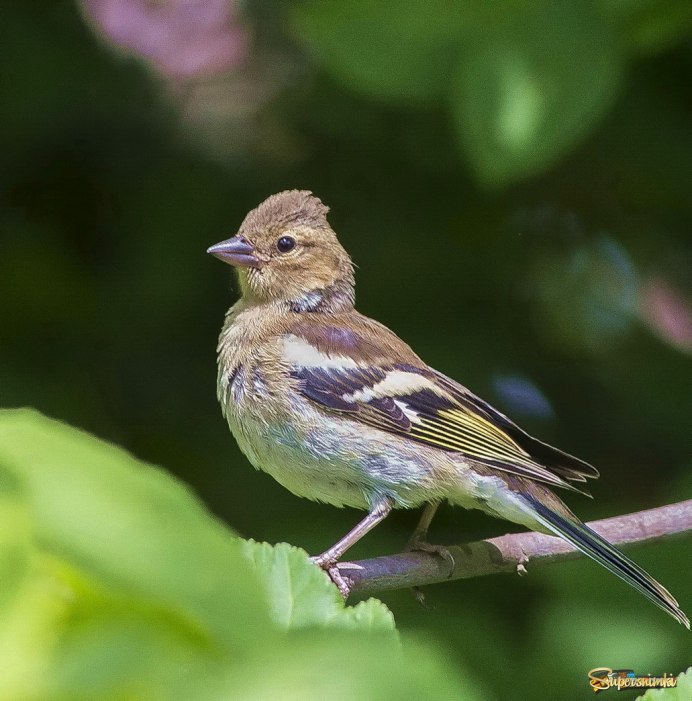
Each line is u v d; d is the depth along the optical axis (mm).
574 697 8883
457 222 12414
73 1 11922
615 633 8992
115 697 2152
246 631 2180
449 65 8070
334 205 12477
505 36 7660
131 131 12555
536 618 9891
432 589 10062
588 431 12117
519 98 7535
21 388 11609
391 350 9352
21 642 2166
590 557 8008
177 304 12227
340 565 7680
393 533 11031
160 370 12180
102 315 12219
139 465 2285
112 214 12516
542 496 8562
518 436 9203
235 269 10430
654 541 8305
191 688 2127
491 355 11953
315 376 8930
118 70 12312
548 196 12438
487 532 11219
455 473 8664
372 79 8188
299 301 9930
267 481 11305
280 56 12805
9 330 12086
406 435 8797
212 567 2195
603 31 7613
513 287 12289
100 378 12055
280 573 4051
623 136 11242
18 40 11828
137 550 2152
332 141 12508
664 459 11914
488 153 7535
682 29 8180
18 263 12242
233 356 9375
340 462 8820
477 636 9391
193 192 12391
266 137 12672
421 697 2146
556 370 12328
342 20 8031
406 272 12219
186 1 12250
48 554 2168
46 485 2172
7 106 11930
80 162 12484
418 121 12055
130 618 2209
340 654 2176
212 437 11953
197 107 12734
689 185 11461
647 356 12234
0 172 12438
